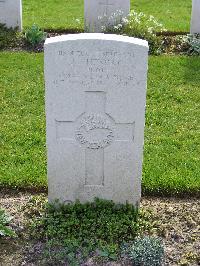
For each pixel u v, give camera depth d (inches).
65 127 71.7
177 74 120.3
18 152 90.0
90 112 70.9
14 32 140.5
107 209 75.1
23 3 173.3
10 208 77.3
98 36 67.8
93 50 67.3
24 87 113.2
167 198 81.6
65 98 69.8
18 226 73.4
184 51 134.2
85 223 72.9
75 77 68.7
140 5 175.2
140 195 76.6
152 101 108.4
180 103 108.3
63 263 67.2
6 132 95.4
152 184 82.4
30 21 155.1
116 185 75.2
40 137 94.1
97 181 75.2
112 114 70.9
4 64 123.6
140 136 71.9
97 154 73.5
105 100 70.1
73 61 67.8
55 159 73.5
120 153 73.2
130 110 70.5
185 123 100.7
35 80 116.6
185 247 70.9
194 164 87.7
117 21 141.1
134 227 72.6
